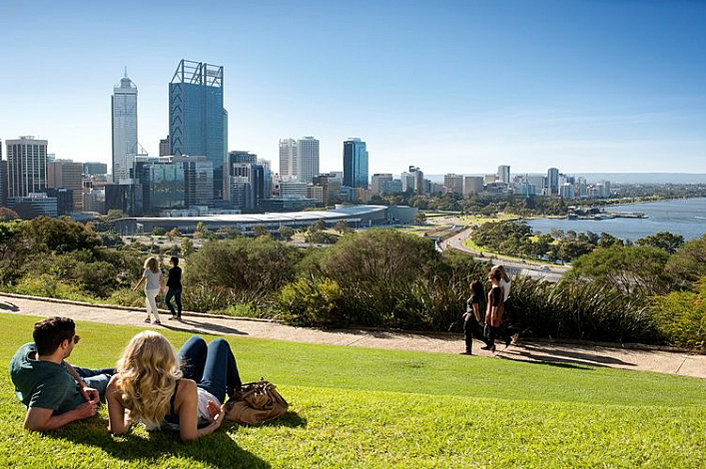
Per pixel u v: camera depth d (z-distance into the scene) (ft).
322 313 39.06
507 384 23.09
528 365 27.76
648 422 15.85
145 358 11.73
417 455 12.93
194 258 76.64
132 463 11.57
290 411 15.56
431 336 36.65
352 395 17.62
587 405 17.66
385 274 61.00
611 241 327.47
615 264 86.79
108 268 83.35
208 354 14.51
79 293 61.57
